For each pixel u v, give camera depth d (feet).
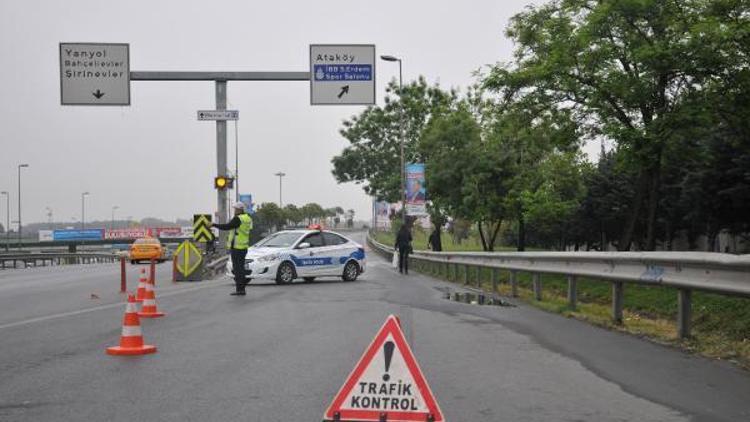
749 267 26.86
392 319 18.08
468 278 72.90
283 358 28.68
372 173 201.98
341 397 18.08
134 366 27.22
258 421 19.71
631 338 33.86
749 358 27.86
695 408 21.03
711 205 100.32
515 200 115.85
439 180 125.59
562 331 36.14
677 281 31.63
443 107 158.10
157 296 56.80
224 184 90.12
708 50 61.21
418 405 17.89
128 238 333.83
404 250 99.35
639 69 67.72
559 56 69.41
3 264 150.00
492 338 33.86
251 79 86.94
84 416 20.26
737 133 69.67
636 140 67.05
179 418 20.02
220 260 96.43
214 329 36.83
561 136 74.79
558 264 46.24
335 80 86.43
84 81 84.07
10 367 27.12
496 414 20.45
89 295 59.41
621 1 64.34
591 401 21.90
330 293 58.95
